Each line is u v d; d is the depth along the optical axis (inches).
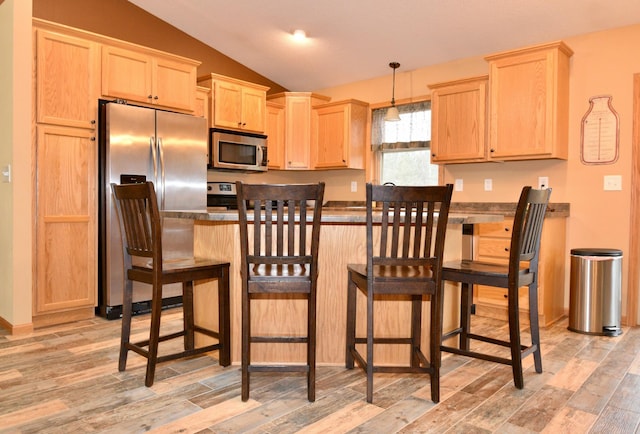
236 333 103.5
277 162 213.0
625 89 143.6
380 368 84.6
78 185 138.9
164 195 151.8
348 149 202.5
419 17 156.6
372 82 209.6
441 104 171.5
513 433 73.9
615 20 142.0
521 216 88.5
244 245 82.2
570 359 109.8
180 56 172.1
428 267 93.0
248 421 77.0
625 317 143.9
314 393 84.7
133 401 84.3
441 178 184.5
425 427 75.5
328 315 103.4
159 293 90.1
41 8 150.6
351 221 98.0
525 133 148.9
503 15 148.0
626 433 74.2
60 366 101.8
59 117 134.6
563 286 154.5
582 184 151.6
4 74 128.3
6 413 79.3
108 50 144.3
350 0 153.0
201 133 162.1
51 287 134.3
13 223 124.5
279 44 190.9
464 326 107.6
